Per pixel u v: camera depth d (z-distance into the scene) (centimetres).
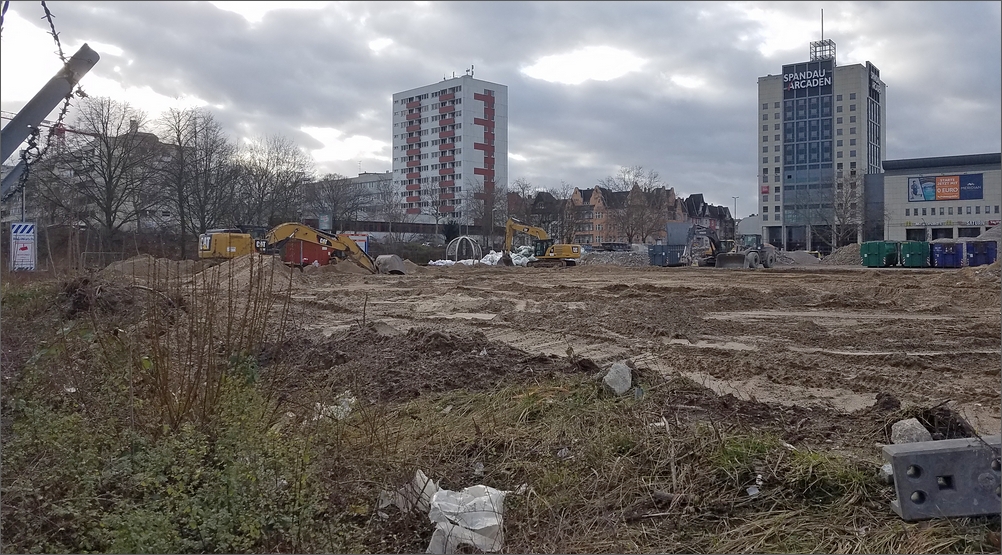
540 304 1981
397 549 447
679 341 1326
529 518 489
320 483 484
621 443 596
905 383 955
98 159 3734
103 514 440
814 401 862
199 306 697
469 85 11806
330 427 591
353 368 877
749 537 462
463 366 918
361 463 532
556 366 920
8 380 663
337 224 8156
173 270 735
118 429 546
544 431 642
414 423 674
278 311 1537
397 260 3619
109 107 3816
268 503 450
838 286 2488
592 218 11012
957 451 468
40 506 438
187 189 4959
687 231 5784
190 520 427
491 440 617
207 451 518
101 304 867
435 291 2469
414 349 1020
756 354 1173
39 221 1550
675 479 530
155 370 573
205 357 634
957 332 1398
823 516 486
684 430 610
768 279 3058
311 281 2823
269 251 3397
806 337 1347
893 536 455
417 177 12519
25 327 878
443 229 8931
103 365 647
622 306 1858
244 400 584
